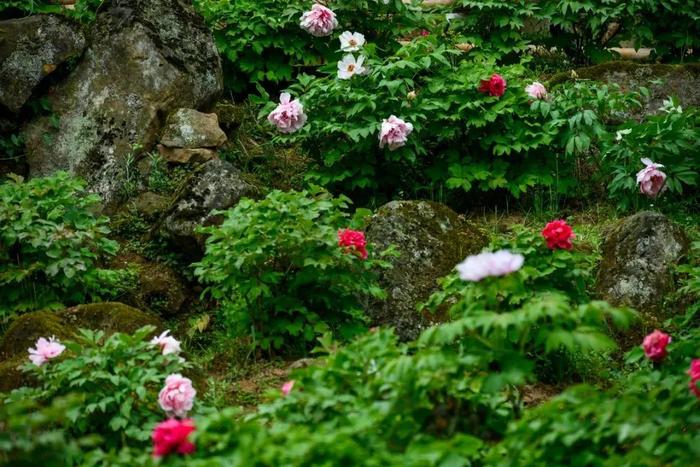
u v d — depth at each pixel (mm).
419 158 8453
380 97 8008
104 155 8016
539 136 8141
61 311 6246
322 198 6629
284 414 4184
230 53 9258
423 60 8070
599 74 9250
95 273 6855
